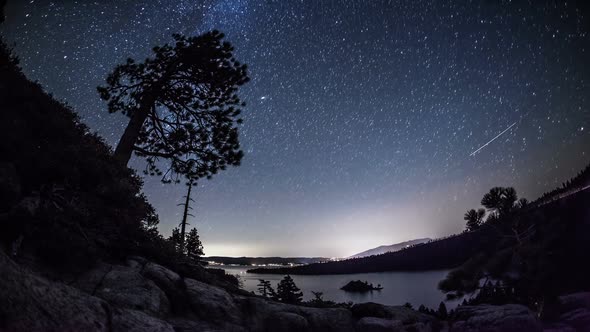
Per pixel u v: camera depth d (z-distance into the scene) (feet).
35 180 24.99
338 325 31.17
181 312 23.31
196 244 103.86
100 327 13.62
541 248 40.14
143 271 24.80
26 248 19.08
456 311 39.29
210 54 55.11
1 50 35.35
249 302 28.43
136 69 55.67
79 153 32.09
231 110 57.00
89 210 29.30
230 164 56.24
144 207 38.52
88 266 21.80
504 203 47.88
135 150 55.98
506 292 42.16
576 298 38.47
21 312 10.50
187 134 55.06
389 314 35.58
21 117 29.50
